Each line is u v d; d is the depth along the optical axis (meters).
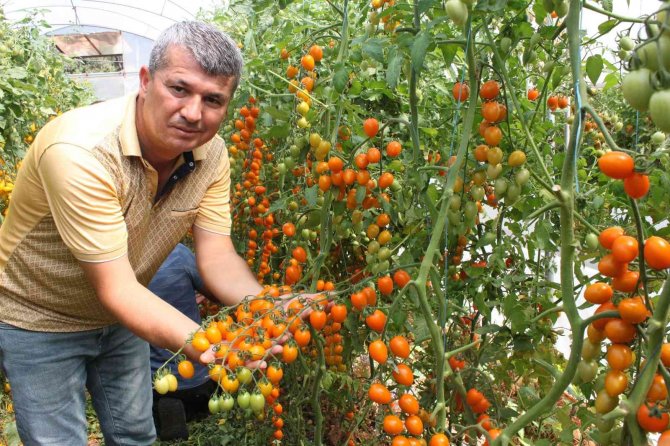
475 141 1.64
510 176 1.30
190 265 2.30
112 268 1.34
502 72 1.15
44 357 1.71
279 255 2.55
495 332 1.55
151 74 1.35
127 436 2.01
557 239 1.79
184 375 1.17
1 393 2.84
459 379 1.34
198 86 1.32
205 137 1.46
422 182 1.33
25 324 1.66
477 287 1.68
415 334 1.44
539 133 1.74
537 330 1.53
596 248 1.28
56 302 1.66
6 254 1.60
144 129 1.46
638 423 0.81
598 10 0.99
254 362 1.13
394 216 1.50
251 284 1.72
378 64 1.70
